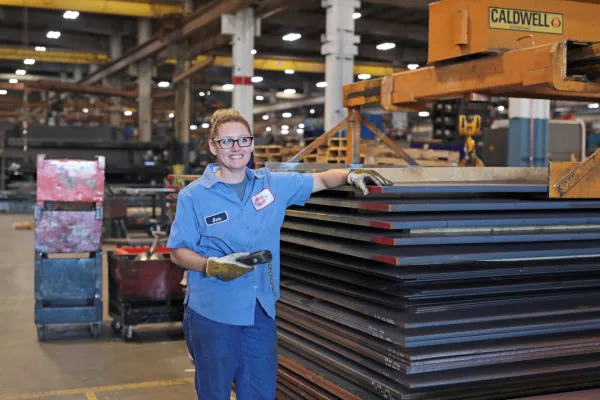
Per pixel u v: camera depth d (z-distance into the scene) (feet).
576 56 9.09
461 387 8.71
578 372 9.50
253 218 8.71
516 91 9.83
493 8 9.25
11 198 65.62
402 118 103.55
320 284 10.56
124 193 46.03
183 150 73.05
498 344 8.94
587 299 10.08
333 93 42.01
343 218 9.60
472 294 9.55
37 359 17.74
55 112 93.56
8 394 14.96
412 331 8.65
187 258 8.48
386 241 8.66
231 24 52.37
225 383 8.64
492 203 9.39
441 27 9.95
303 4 58.90
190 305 8.83
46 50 97.35
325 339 10.46
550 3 9.54
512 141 42.39
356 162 15.49
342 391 9.50
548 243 9.80
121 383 15.80
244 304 8.59
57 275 19.56
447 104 41.37
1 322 21.89
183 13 60.54
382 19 75.36
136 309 19.45
